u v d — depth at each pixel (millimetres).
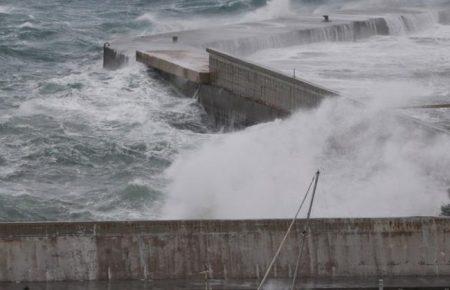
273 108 85688
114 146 81062
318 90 78938
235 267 48938
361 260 49094
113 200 68750
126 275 48938
